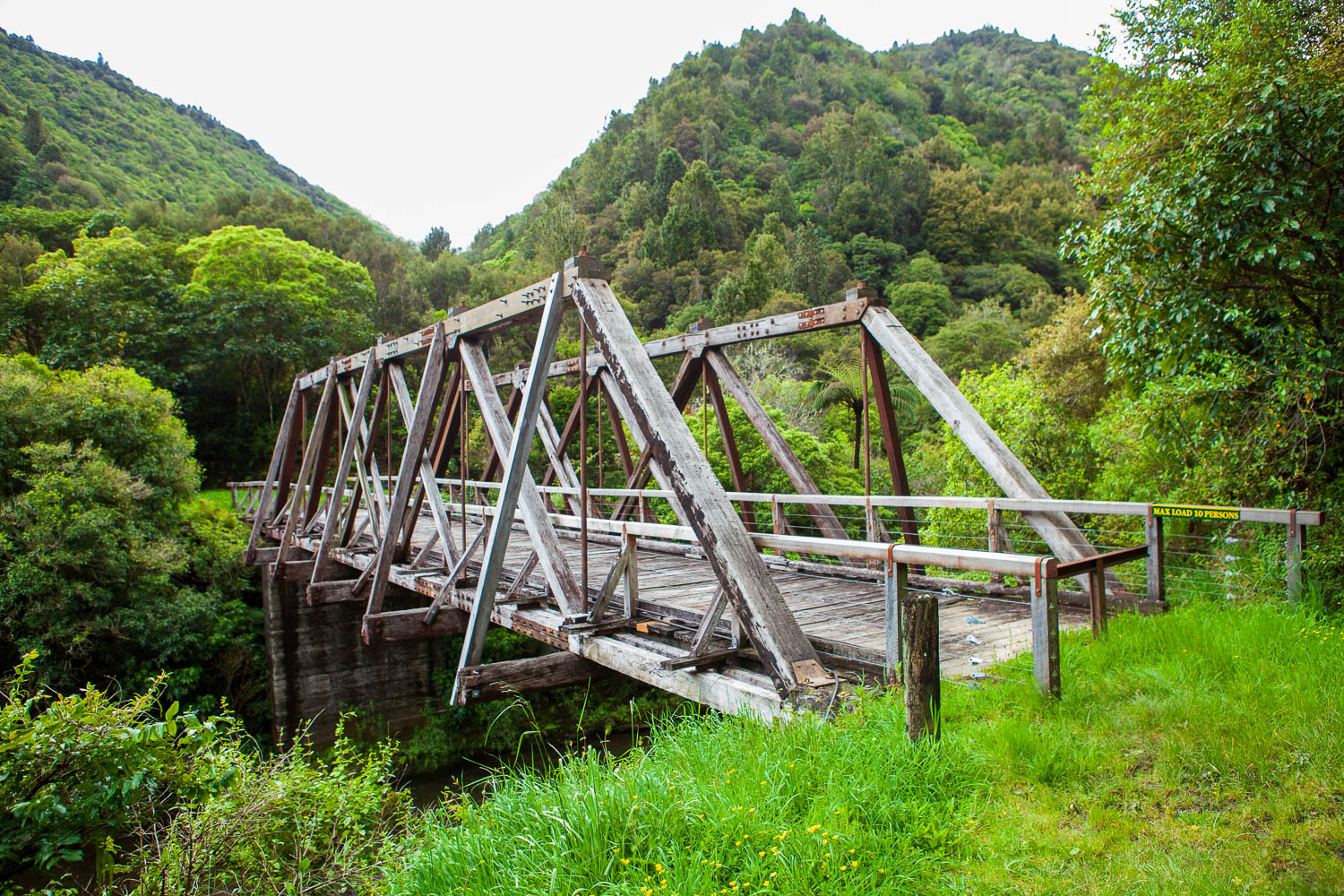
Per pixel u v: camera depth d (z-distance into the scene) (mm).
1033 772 2623
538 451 20125
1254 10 6082
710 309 47469
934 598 2807
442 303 51438
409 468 7348
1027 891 2074
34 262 34719
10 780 2951
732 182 76438
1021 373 12648
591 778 2760
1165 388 6465
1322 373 5660
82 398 12961
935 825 2393
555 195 74875
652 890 2154
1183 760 2629
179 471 13828
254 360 30312
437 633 7746
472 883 2527
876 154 69000
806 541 4008
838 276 54969
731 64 111500
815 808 2465
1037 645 3238
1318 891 1935
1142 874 2084
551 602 6312
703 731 3418
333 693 12492
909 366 6184
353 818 3658
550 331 5363
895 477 6789
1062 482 10117
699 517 4254
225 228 31578
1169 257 6125
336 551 11023
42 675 10633
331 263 34250
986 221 61781
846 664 4211
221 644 12875
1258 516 4699
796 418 21672
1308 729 2721
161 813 3490
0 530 11062
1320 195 5918
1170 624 4035
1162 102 6777
